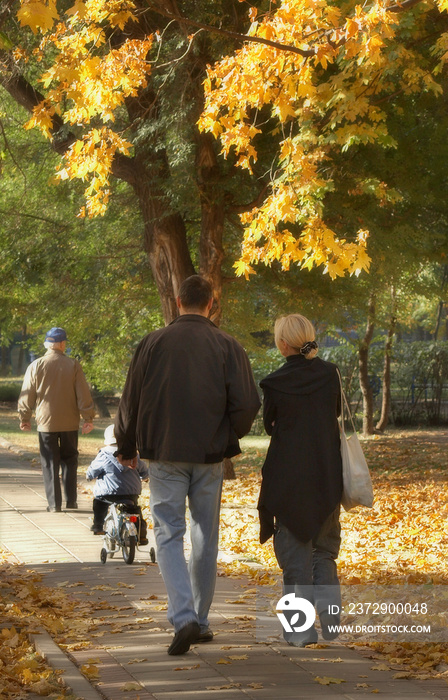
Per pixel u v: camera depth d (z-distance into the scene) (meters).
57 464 13.98
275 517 6.69
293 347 6.88
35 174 22.56
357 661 6.30
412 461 22.86
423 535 12.04
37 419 14.05
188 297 6.86
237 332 23.61
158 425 6.47
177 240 18.30
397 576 9.34
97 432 33.91
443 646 6.66
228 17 14.85
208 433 6.43
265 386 6.73
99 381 29.27
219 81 10.80
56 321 25.22
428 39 14.14
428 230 17.91
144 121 16.09
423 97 15.58
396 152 15.74
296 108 13.09
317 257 11.23
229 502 15.72
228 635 6.96
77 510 14.11
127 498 10.23
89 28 10.66
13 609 7.68
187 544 11.29
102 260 23.16
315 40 11.07
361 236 11.04
